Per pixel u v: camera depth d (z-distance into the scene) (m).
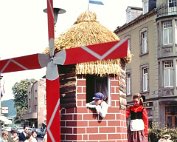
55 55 5.07
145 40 37.94
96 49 4.65
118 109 7.89
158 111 35.09
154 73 35.91
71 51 4.92
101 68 7.78
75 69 7.80
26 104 89.81
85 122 7.73
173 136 24.66
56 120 4.89
